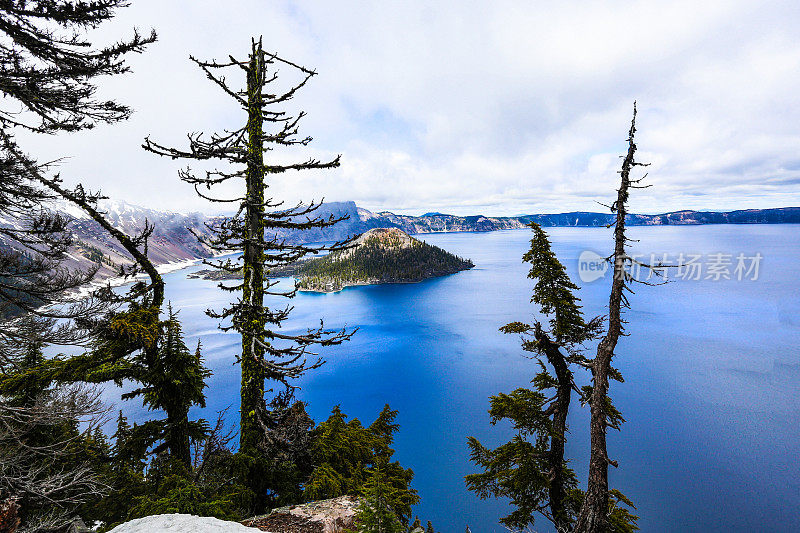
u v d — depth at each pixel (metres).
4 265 8.52
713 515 78.00
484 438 109.31
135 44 9.09
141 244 11.38
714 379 141.88
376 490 5.55
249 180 12.27
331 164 12.41
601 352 9.57
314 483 10.20
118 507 11.75
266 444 11.01
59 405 10.49
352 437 13.38
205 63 11.59
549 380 14.95
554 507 13.29
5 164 7.88
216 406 122.31
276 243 12.02
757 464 94.38
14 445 10.52
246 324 11.50
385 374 158.38
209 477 11.15
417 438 109.38
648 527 75.25
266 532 7.79
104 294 10.52
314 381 151.88
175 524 6.65
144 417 102.31
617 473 92.00
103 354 10.97
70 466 12.79
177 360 11.81
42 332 9.91
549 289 14.53
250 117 12.50
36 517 10.66
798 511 78.00
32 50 8.35
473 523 75.75
